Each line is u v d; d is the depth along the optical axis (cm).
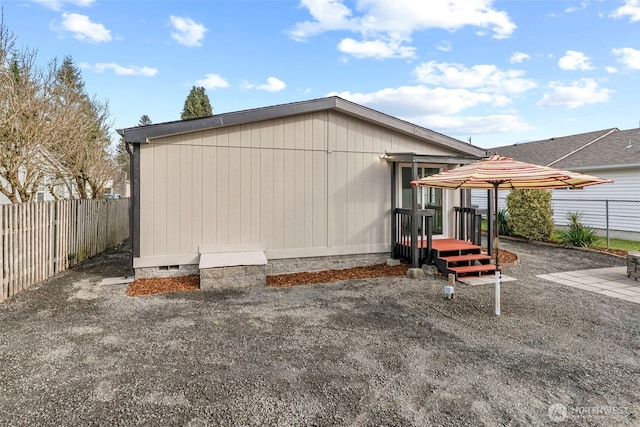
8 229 548
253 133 706
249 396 278
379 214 816
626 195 1201
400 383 300
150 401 270
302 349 367
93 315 470
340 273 738
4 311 483
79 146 1012
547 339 399
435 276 710
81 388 288
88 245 888
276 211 729
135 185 641
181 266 676
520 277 706
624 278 697
